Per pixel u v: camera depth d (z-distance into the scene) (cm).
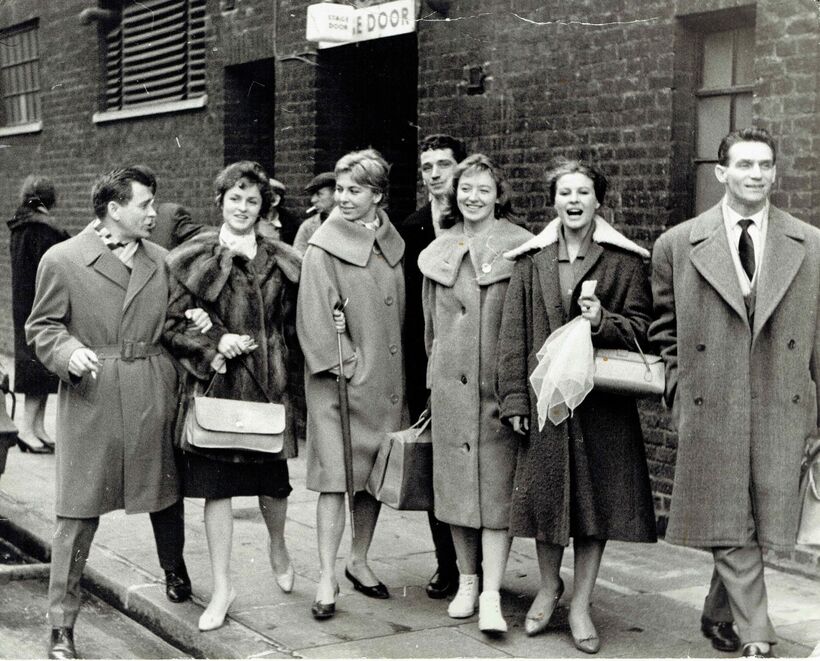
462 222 487
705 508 417
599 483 436
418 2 741
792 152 527
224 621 476
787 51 527
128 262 473
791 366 411
